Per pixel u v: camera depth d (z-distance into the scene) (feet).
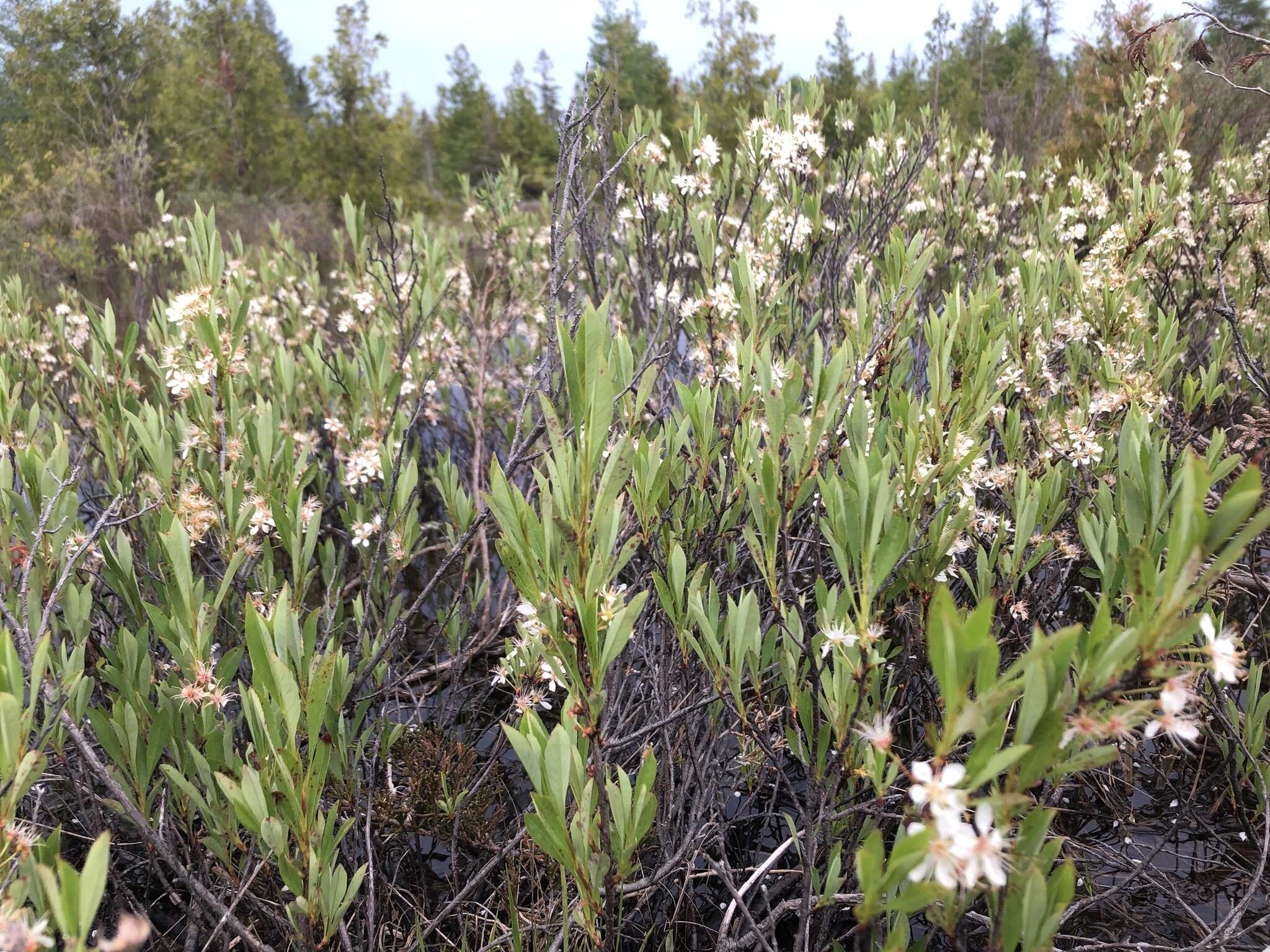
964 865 2.92
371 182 70.85
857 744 5.23
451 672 10.25
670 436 6.72
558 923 6.66
